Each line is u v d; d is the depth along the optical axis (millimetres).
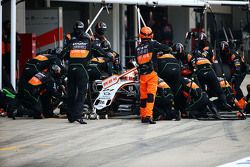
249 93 33938
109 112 31891
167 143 24188
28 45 42844
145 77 29625
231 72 35469
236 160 20859
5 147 23688
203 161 20688
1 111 33219
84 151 22656
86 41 30094
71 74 29797
